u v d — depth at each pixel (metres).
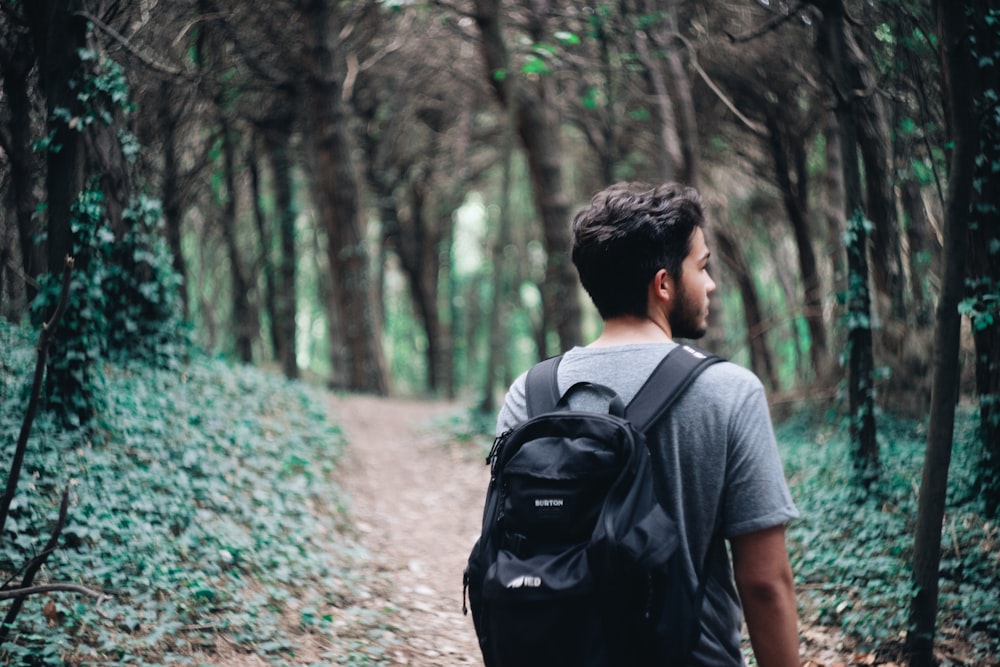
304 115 17.00
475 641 4.68
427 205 26.80
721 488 1.48
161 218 7.94
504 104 11.86
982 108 3.58
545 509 1.46
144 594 4.22
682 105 8.88
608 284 1.67
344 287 17.22
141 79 8.44
